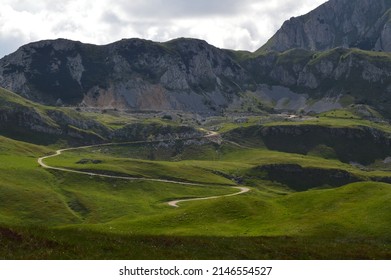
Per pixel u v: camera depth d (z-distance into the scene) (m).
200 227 93.44
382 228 81.56
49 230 48.69
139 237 53.28
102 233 52.34
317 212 95.88
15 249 40.94
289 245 59.00
